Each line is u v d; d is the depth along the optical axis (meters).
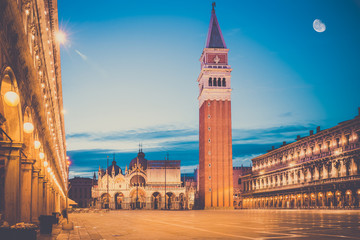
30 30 21.66
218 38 171.12
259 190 149.50
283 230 28.89
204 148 160.00
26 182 27.25
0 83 16.31
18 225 15.80
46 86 32.97
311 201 108.94
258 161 158.62
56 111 46.06
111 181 189.75
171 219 55.22
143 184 190.00
